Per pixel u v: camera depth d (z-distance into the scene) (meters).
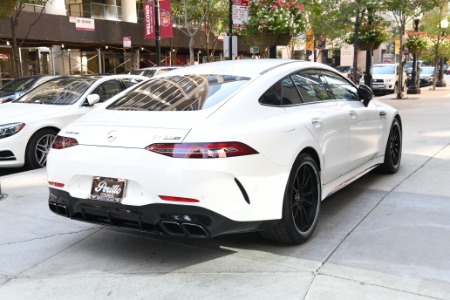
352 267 3.66
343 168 4.97
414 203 5.17
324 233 4.41
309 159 4.20
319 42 36.44
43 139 7.67
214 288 3.40
